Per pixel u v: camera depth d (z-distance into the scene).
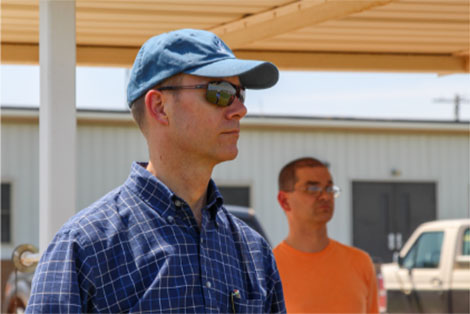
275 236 19.45
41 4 2.86
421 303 9.45
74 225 1.73
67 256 1.69
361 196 20.31
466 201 20.83
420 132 20.58
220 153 1.83
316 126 19.70
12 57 4.45
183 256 1.77
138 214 1.77
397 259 9.84
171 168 1.85
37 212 17.83
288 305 3.62
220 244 1.88
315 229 3.71
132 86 1.90
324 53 4.80
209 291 1.78
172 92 1.83
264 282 1.98
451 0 3.62
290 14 3.54
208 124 1.81
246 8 3.64
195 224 1.83
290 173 3.76
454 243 9.23
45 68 2.84
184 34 1.85
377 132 20.30
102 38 4.36
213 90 1.81
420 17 3.98
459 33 4.34
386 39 4.48
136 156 18.48
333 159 20.00
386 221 20.47
